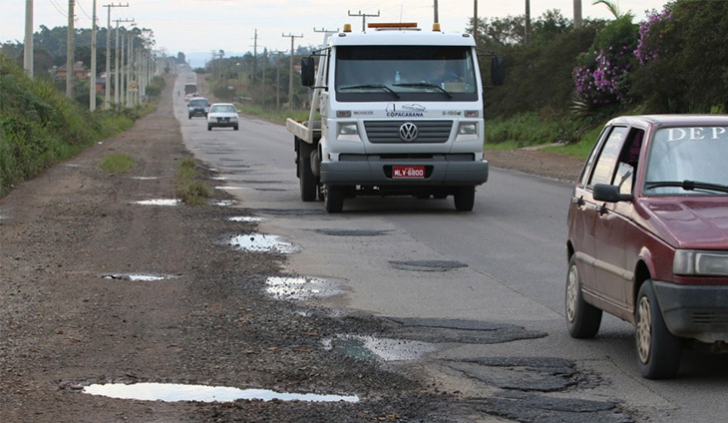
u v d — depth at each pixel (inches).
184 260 513.0
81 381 277.4
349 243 589.0
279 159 1406.3
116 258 518.0
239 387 275.3
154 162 1290.6
